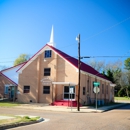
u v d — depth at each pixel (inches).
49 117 604.4
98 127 423.5
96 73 1507.1
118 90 3065.9
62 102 1097.4
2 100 1332.4
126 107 1210.0
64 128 401.1
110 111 906.1
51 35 1401.3
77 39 938.1
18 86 1290.6
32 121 478.3
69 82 1098.7
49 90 1197.7
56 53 1216.8
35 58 1277.1
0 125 395.9
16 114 652.7
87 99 1217.4
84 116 655.8
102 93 1525.6
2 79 1469.0
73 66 1152.8
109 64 3029.0
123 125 461.7
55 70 1198.3
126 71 2987.2
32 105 1069.8
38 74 1238.3
